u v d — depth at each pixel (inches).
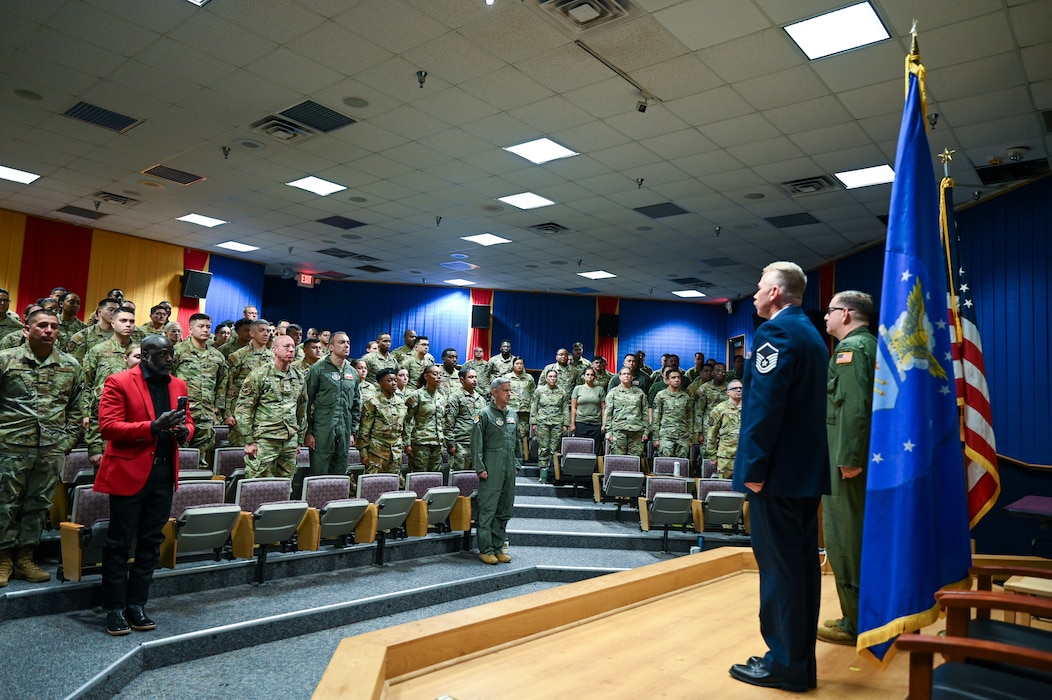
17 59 273.4
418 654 101.4
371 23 237.1
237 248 597.9
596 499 363.3
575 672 102.5
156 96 301.9
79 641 154.5
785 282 102.7
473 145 343.0
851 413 120.1
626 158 347.9
